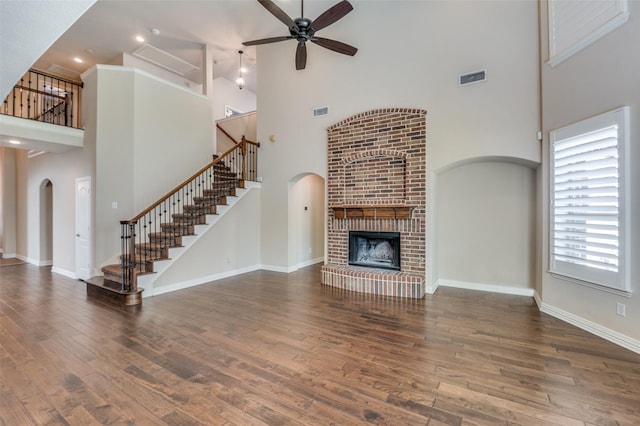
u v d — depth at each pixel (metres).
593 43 3.09
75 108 7.92
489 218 4.77
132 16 5.69
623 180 2.79
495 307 3.97
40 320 3.50
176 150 6.11
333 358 2.61
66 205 6.00
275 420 1.85
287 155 6.12
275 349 2.78
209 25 5.98
